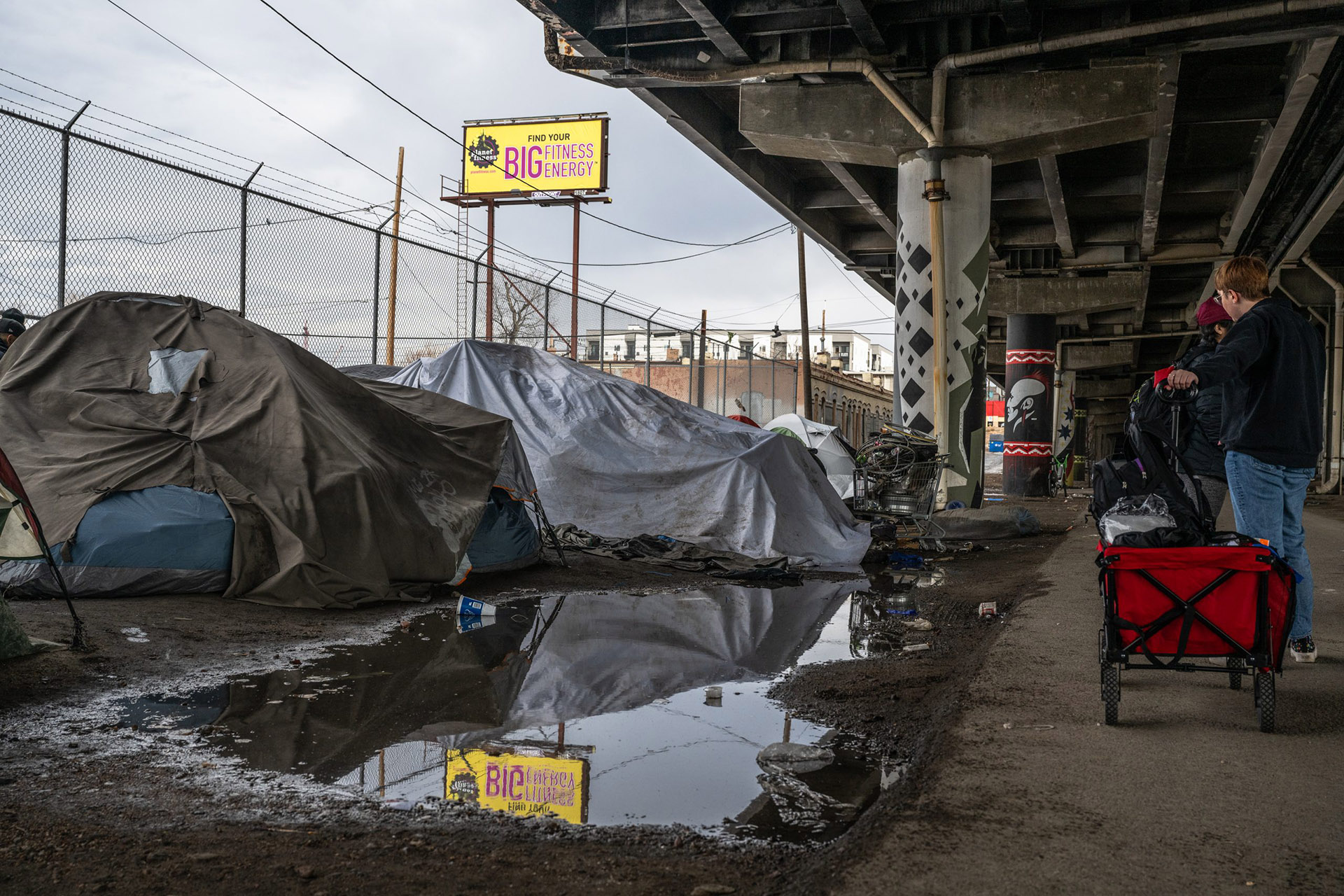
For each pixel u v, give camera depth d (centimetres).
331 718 400
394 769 336
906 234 1531
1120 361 4069
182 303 783
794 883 238
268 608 639
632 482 1091
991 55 1325
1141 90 1396
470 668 502
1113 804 274
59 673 449
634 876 248
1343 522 1439
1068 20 1323
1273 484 428
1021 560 1089
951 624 668
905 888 220
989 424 6569
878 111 1509
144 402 712
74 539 622
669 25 1389
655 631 626
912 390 1530
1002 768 306
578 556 1000
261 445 699
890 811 273
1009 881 224
